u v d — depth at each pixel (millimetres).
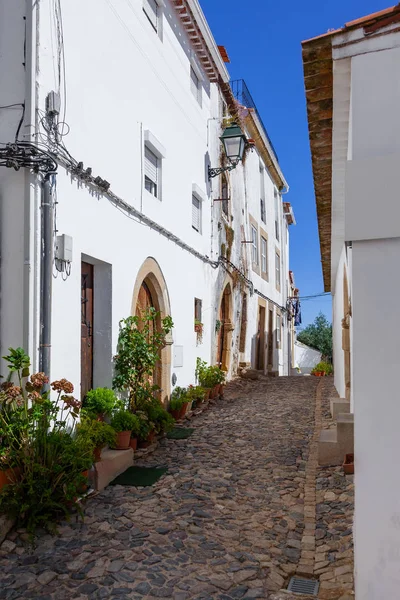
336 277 11133
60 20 5727
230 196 14195
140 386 7387
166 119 9281
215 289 12523
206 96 12086
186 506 5066
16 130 5188
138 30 8070
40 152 5109
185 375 10102
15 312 5055
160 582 3668
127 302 7391
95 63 6590
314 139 4832
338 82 3658
